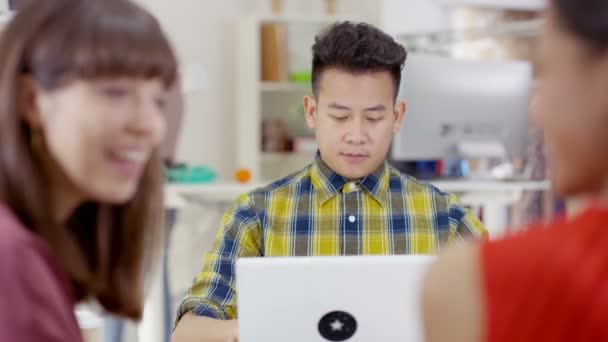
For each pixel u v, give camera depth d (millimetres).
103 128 626
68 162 638
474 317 530
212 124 4781
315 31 4961
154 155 758
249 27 4664
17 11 655
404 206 1396
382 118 1348
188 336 1192
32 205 646
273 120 4906
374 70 1320
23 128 649
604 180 535
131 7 660
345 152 1348
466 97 3379
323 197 1385
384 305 1016
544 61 551
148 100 649
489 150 3443
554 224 552
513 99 3484
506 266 527
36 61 624
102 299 770
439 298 550
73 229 750
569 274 508
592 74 517
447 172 3680
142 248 771
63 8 633
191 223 4023
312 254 1364
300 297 1013
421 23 4840
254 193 1405
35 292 599
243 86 4703
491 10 4902
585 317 499
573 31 520
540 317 509
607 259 507
